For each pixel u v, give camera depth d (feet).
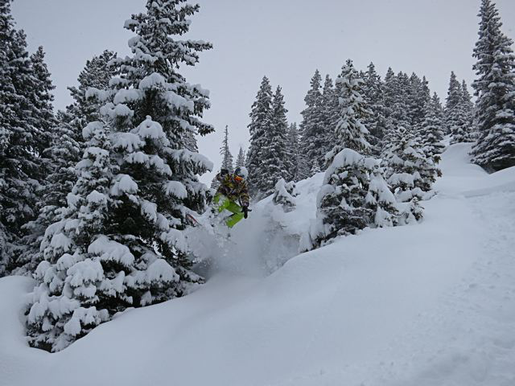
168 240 30.40
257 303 23.62
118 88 34.68
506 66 83.25
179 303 28.50
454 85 148.25
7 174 53.42
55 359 22.66
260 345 18.57
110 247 28.09
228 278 32.27
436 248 23.45
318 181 78.69
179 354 20.81
